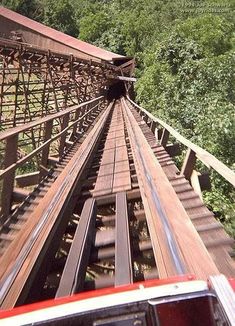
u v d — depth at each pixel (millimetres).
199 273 3748
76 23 120812
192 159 7484
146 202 6254
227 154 17328
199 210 5820
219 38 39844
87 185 8695
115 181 8438
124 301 2307
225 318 2119
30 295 4121
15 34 35312
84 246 5012
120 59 51188
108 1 148250
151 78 32938
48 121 10266
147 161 9000
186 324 2312
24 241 5180
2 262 4730
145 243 5410
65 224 6324
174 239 4523
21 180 10203
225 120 17641
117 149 12758
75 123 15586
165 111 24484
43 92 22516
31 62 22797
